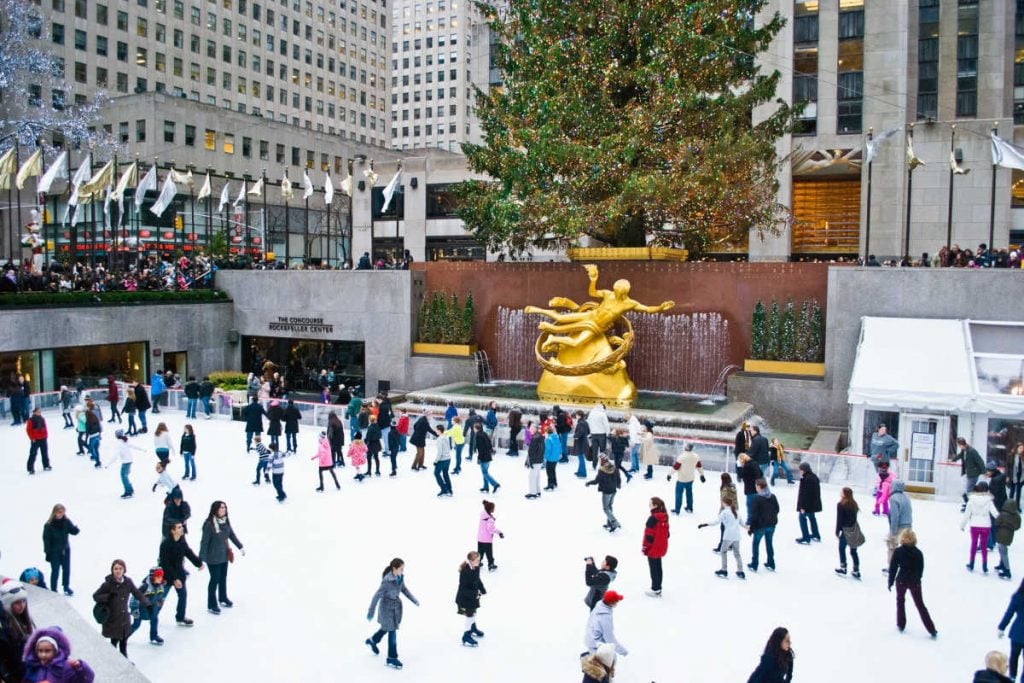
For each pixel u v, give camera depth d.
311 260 41.72
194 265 38.41
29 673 6.35
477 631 10.11
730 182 26.62
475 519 14.97
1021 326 21.06
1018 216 35.59
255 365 34.16
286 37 87.12
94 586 11.74
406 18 125.25
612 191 26.69
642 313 26.47
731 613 10.91
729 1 27.53
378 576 12.21
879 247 36.28
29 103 56.66
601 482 14.05
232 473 18.53
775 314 24.61
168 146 62.50
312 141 75.69
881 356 20.16
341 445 19.28
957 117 39.44
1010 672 9.02
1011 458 15.46
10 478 17.84
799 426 24.06
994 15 38.97
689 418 21.28
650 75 26.17
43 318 27.53
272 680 9.16
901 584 10.24
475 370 28.92
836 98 37.47
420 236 42.09
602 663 7.62
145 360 31.05
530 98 27.81
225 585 11.04
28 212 50.53
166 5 73.31
